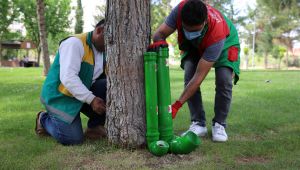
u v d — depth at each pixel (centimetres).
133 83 300
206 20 295
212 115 483
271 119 449
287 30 3484
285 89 827
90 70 336
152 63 291
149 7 305
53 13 3284
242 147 324
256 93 734
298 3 3172
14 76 1370
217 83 348
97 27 332
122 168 268
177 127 407
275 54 3778
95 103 319
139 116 303
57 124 324
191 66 362
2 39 3347
